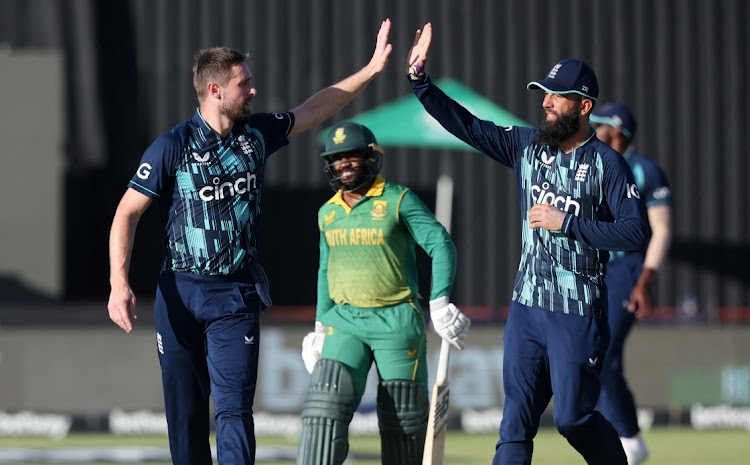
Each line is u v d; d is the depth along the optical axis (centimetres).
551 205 1788
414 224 1947
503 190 4722
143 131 4594
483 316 3653
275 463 2931
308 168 4681
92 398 3522
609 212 1786
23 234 4166
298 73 4641
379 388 1950
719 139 4822
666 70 4791
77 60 4547
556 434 3656
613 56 4766
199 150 1756
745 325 3794
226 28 4625
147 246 4584
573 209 1780
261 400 3553
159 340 1808
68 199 4556
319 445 1891
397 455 1958
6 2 4506
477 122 1875
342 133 1942
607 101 4769
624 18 4766
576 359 1781
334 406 1898
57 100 4184
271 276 4662
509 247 4716
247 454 1720
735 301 4825
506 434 1820
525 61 4712
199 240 1761
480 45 4697
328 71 4653
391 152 4688
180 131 1759
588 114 1791
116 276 1723
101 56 4581
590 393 1805
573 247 1783
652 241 2594
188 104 4609
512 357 1827
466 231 4706
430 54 4672
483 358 3638
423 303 4369
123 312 1702
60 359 3519
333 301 2045
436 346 3594
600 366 1814
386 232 1934
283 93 4634
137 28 4594
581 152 1786
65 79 4528
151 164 1745
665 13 4791
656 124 4794
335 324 1966
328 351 1950
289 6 4647
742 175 4828
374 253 1938
